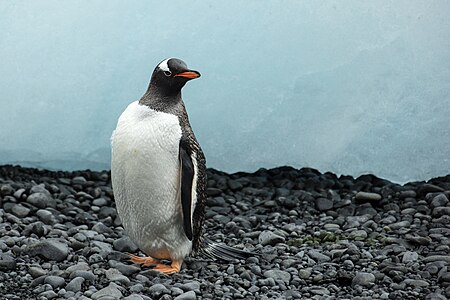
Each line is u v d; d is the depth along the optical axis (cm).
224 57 3052
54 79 3011
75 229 2145
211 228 2327
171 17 3070
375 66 3008
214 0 3077
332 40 3038
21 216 2283
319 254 1956
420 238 2066
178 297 1559
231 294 1634
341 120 3016
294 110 3042
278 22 3066
